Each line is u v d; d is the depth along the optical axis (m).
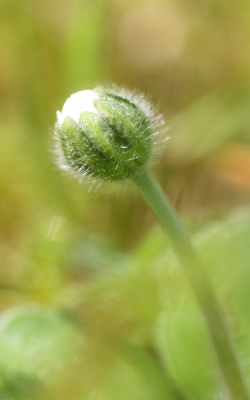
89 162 0.11
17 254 0.15
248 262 0.13
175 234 0.11
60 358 0.13
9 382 0.13
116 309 0.14
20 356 0.13
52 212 0.15
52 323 0.13
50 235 0.15
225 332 0.11
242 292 0.13
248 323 0.13
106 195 0.15
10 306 0.14
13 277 0.15
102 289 0.14
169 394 0.13
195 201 0.15
